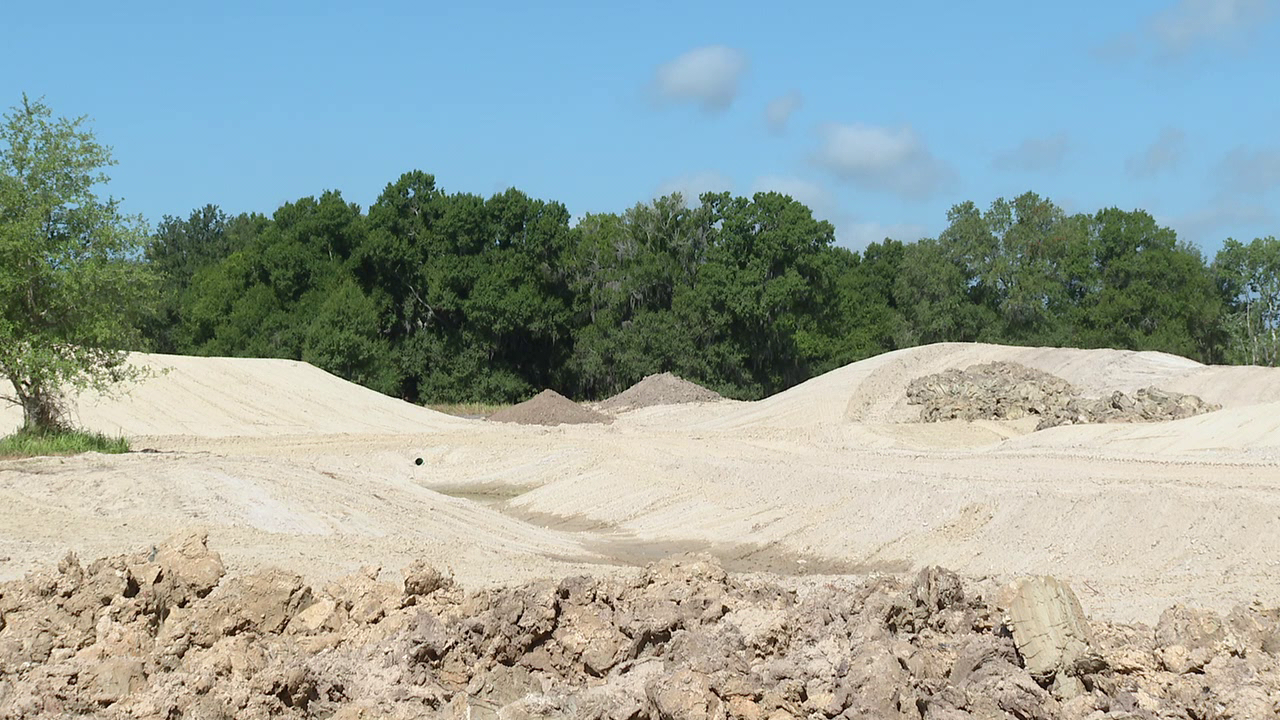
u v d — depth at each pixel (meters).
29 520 21.59
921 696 11.31
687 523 27.27
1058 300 83.44
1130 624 13.80
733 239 76.06
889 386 50.94
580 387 79.88
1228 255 82.81
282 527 22.28
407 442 42.06
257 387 49.41
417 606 13.83
